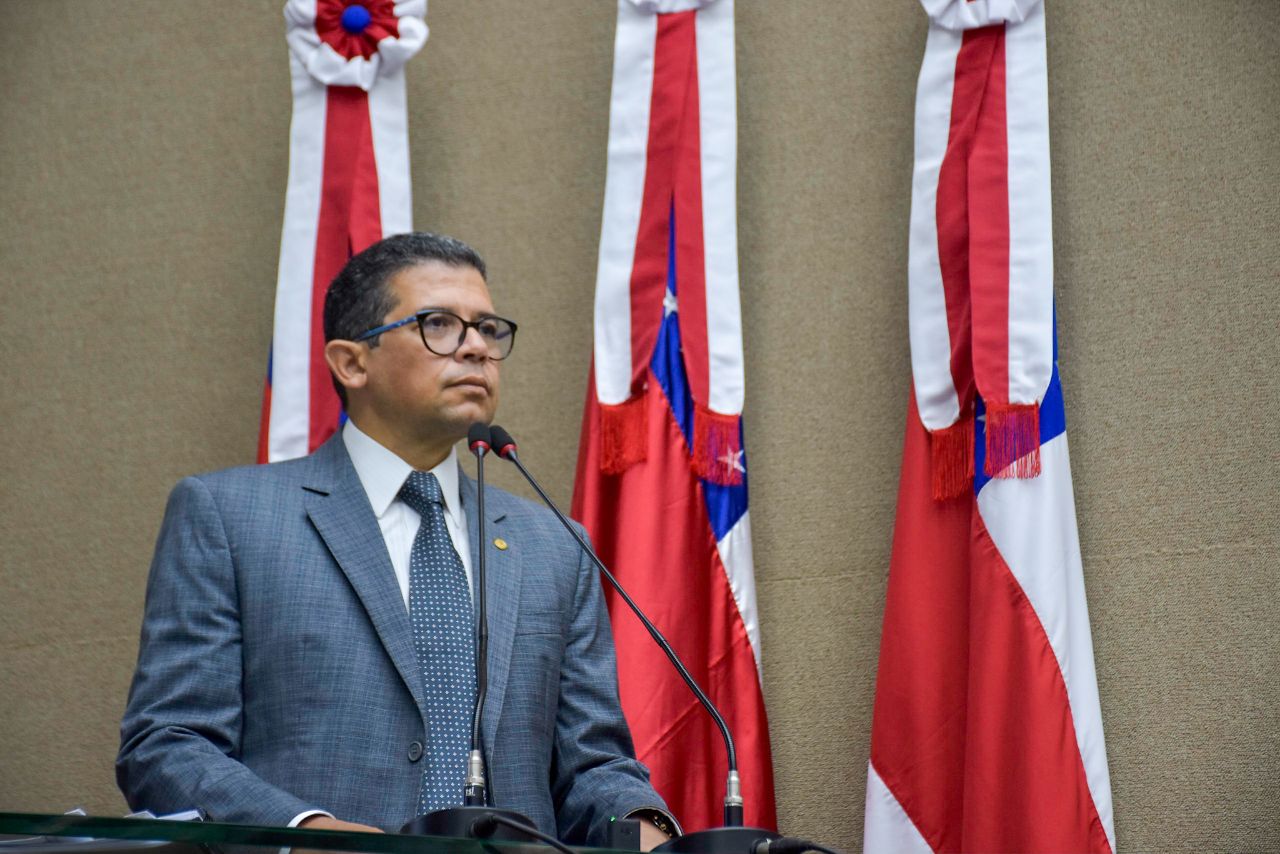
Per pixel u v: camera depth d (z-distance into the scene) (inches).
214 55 408.8
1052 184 345.7
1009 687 301.3
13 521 396.8
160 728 208.1
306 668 218.5
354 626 223.1
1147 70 344.5
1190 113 340.5
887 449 347.3
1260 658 316.2
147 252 402.6
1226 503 323.6
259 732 217.0
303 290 350.0
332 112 358.6
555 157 383.2
